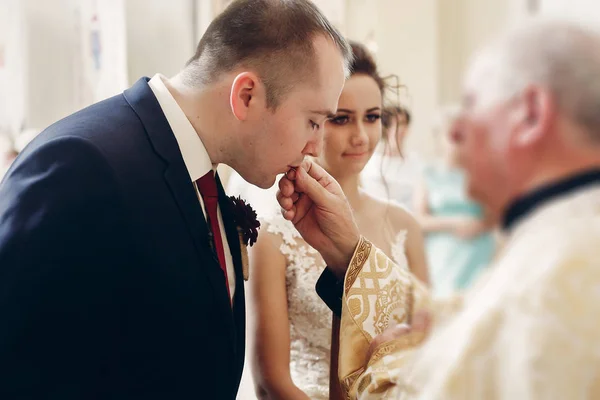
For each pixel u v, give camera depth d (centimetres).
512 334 92
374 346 165
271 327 196
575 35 96
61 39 282
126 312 146
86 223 140
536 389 88
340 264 184
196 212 153
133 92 162
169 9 295
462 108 106
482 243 111
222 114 158
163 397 150
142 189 148
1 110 279
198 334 151
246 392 222
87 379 142
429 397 96
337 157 199
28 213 138
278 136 159
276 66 155
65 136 146
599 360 88
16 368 134
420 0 525
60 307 138
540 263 95
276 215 203
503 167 101
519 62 98
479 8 505
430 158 346
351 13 498
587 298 90
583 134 96
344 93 195
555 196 98
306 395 192
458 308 111
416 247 221
